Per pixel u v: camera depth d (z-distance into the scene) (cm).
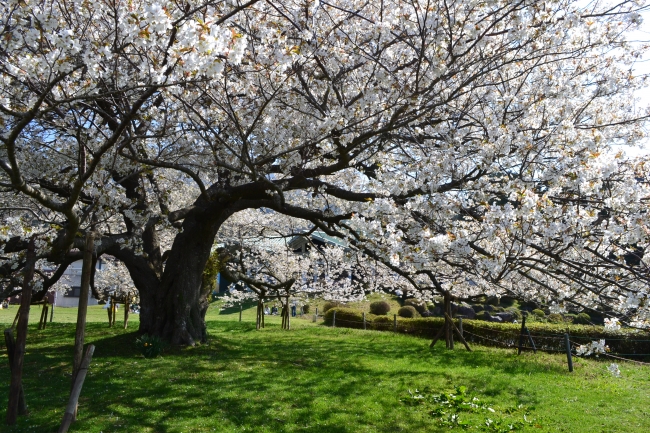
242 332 1548
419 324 1684
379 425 650
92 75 493
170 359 957
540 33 641
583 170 546
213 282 1312
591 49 759
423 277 1391
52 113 773
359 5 780
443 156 600
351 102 689
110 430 587
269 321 2050
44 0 531
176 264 1116
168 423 619
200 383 798
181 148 864
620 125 805
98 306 3038
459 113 788
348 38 678
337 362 1018
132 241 1004
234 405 696
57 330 1534
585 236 555
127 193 1136
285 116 754
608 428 685
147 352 980
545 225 526
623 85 811
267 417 657
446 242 559
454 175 636
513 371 1009
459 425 661
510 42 686
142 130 807
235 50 403
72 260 1064
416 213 645
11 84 641
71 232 689
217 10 663
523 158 622
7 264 972
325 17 769
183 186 1253
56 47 477
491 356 1178
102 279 1673
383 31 643
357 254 771
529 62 779
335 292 1773
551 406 780
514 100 732
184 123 791
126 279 1617
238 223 1633
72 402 542
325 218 901
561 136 618
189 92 707
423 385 852
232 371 885
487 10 679
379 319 1812
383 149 821
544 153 639
